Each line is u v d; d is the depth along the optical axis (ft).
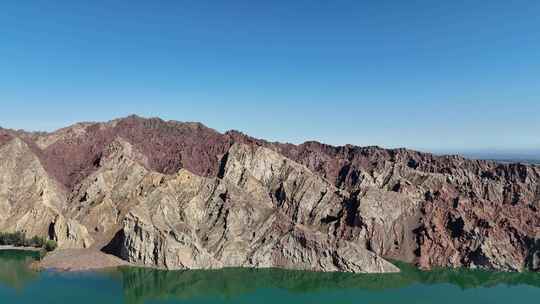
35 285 615.98
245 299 610.24
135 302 576.61
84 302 559.79
